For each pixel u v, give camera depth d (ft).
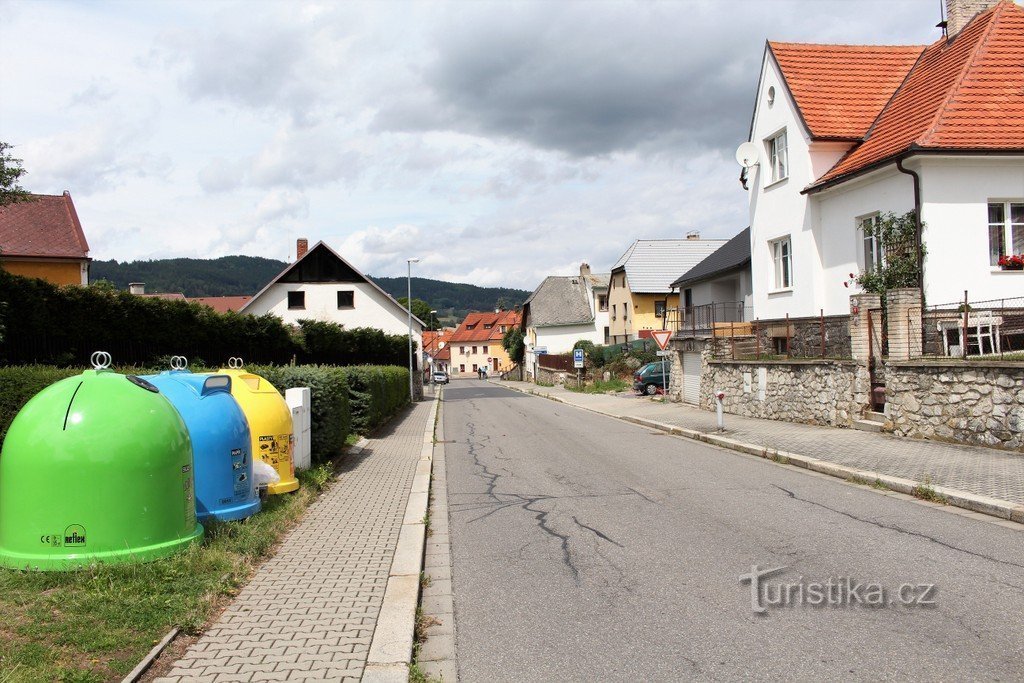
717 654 14.90
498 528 27.78
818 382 54.03
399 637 15.55
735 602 18.08
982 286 53.93
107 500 18.56
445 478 40.75
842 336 64.18
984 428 38.19
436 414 91.71
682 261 176.55
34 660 13.33
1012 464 33.47
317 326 111.34
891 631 15.72
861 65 74.84
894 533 24.26
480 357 429.38
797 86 71.77
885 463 36.42
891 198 57.77
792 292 71.87
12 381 26.68
